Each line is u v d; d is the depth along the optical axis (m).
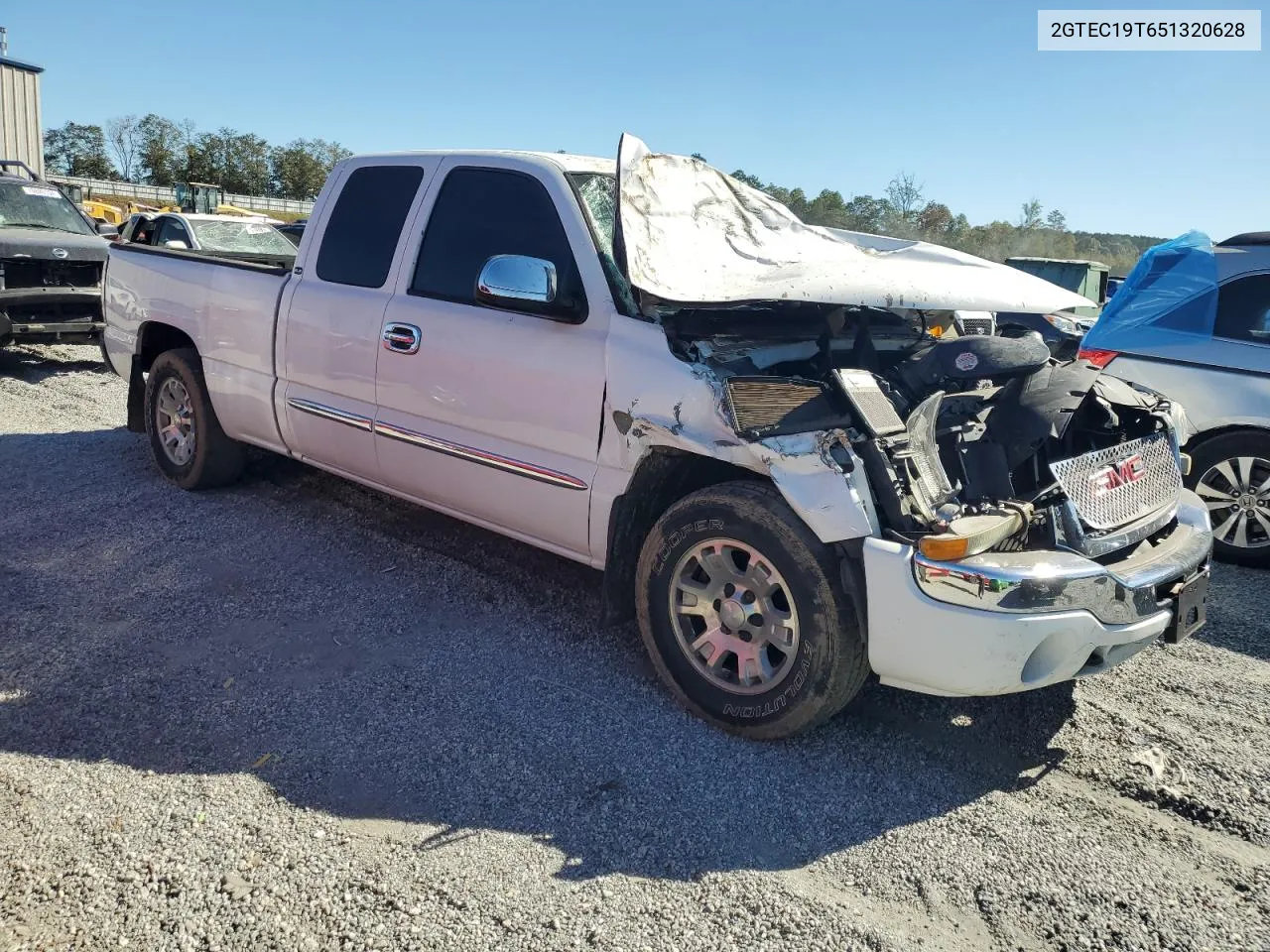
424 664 3.78
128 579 4.49
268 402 5.07
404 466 4.46
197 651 3.83
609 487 3.63
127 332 6.09
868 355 4.05
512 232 4.03
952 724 3.49
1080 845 2.84
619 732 3.35
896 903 2.56
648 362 3.44
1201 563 3.49
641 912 2.49
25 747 3.12
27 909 2.41
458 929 2.40
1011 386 3.53
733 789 3.04
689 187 4.11
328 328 4.66
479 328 4.01
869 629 3.03
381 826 2.80
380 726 3.33
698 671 3.41
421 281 4.33
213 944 2.32
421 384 4.25
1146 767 3.25
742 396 3.17
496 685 3.64
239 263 5.36
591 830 2.82
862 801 3.01
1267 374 5.22
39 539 4.95
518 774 3.08
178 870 2.57
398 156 4.61
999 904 2.57
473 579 4.62
